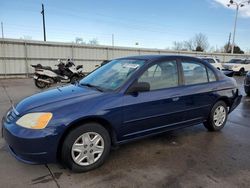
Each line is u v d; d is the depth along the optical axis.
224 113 4.66
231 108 4.82
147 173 2.95
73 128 2.83
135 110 3.22
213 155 3.49
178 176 2.88
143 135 3.45
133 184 2.70
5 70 15.45
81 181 2.75
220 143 3.97
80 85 3.75
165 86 3.64
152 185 2.68
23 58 15.95
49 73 10.87
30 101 3.08
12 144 2.72
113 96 3.10
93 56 18.92
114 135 3.17
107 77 3.66
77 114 2.78
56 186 2.64
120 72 3.60
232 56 29.83
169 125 3.72
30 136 2.61
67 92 3.31
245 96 9.12
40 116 2.70
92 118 2.91
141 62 3.60
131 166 3.12
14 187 2.60
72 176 2.85
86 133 2.91
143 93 3.33
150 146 3.79
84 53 18.45
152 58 3.66
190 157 3.41
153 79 3.51
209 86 4.23
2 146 3.67
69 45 17.61
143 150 3.64
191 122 4.07
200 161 3.29
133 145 3.82
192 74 4.07
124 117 3.14
